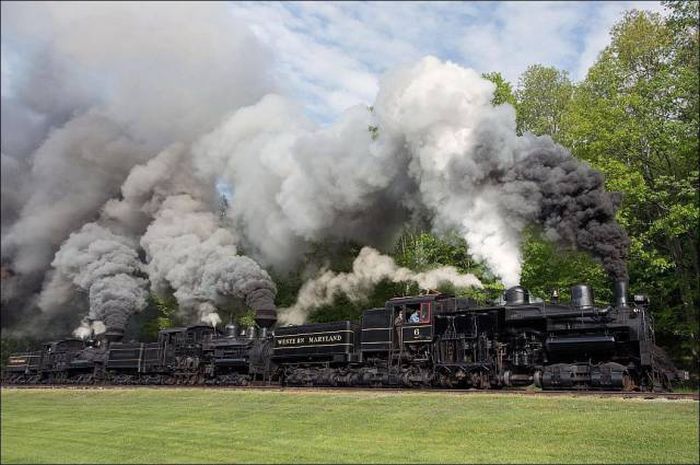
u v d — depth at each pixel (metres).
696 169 25.41
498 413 13.58
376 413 14.81
